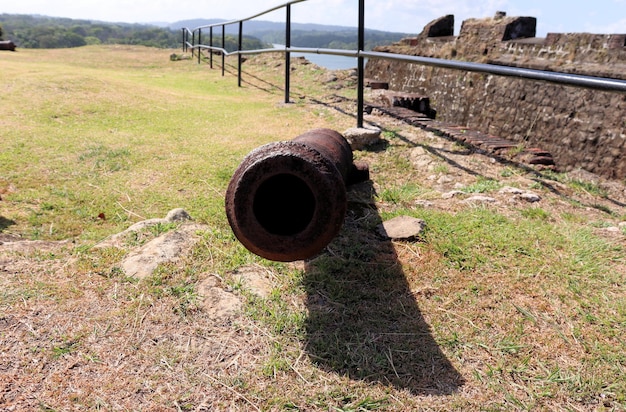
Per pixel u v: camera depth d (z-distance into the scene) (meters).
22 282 2.85
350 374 2.27
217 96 9.92
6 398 2.05
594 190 4.68
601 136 6.59
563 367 2.33
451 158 5.37
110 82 9.30
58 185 4.73
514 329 2.58
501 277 3.02
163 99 8.80
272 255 2.26
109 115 7.34
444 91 10.78
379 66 14.21
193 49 20.56
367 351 2.41
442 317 2.68
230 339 2.47
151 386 2.16
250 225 2.23
